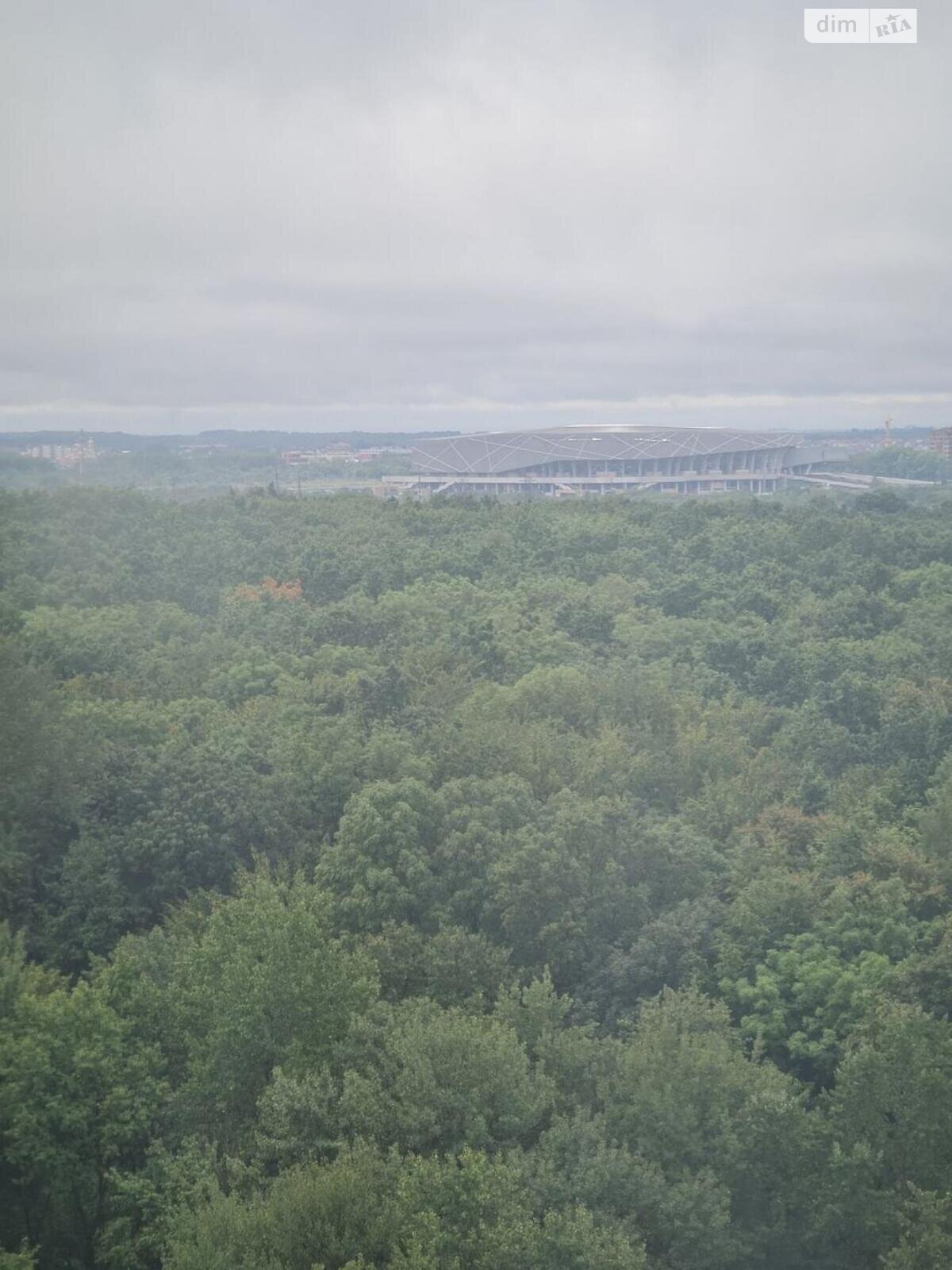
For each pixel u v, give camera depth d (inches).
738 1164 1558.8
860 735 3284.9
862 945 2161.7
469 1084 1578.5
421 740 2967.5
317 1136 1512.1
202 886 2437.3
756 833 2637.8
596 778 2817.4
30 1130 1539.1
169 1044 1781.5
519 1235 1318.9
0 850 2228.1
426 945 2062.0
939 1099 1584.6
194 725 3093.0
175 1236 1389.0
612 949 2225.6
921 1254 1435.8
